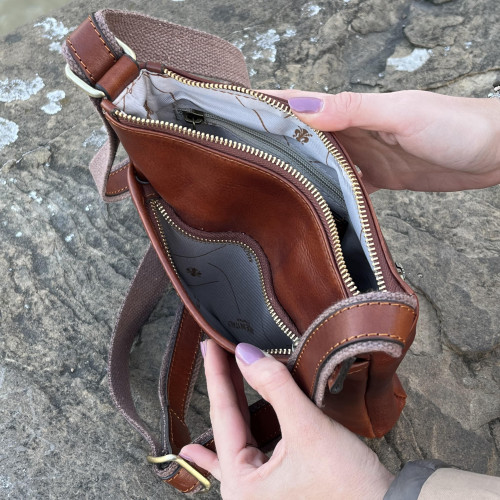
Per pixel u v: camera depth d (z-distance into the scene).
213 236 1.11
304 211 0.91
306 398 0.85
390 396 1.04
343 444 0.88
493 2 1.80
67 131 1.66
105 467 1.25
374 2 1.84
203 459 1.06
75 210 1.54
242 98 0.93
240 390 1.10
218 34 1.83
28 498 1.22
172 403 1.20
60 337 1.38
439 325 1.39
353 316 0.73
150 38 0.98
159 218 1.10
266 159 0.90
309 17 1.83
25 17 3.06
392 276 0.79
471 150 1.20
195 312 0.94
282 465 0.90
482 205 1.51
